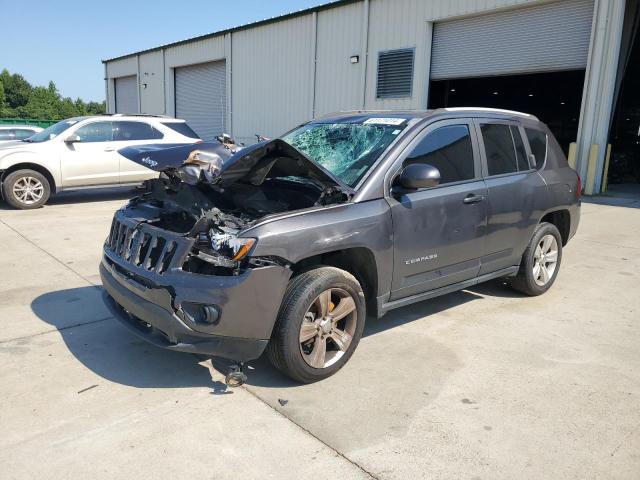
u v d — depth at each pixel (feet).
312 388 11.79
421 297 14.15
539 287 18.07
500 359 13.39
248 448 9.59
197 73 86.99
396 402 11.26
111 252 13.28
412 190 12.98
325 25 61.46
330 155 14.29
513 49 47.65
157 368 12.56
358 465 9.19
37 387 11.56
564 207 18.39
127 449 9.48
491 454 9.55
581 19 43.11
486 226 15.28
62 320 15.33
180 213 13.60
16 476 8.75
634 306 17.47
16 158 33.22
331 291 11.84
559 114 91.97
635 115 67.46
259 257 10.75
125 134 37.22
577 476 9.02
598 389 11.96
